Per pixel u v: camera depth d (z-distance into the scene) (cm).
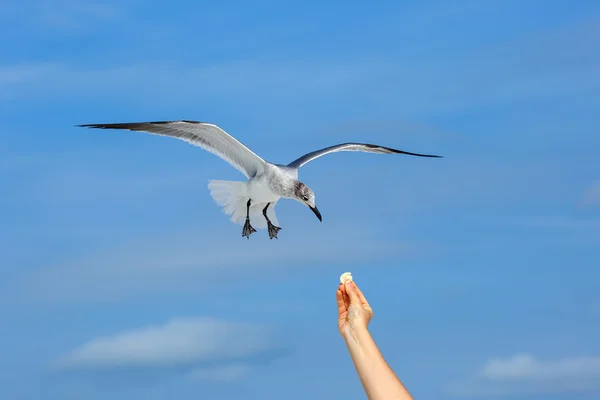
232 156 1070
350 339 241
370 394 231
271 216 1159
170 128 992
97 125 935
